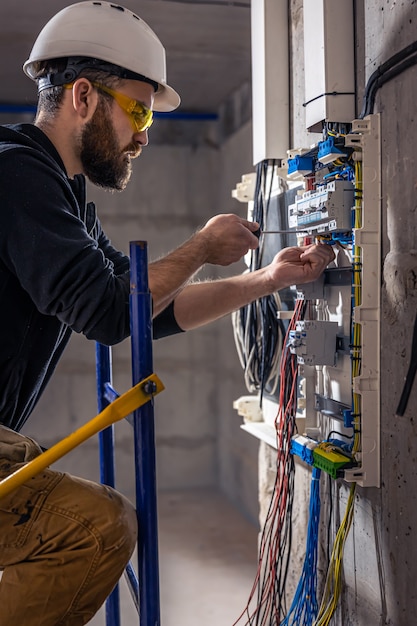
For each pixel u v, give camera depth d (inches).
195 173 207.0
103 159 58.4
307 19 72.3
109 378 76.7
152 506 48.8
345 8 68.7
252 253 91.7
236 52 158.1
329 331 68.3
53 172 52.2
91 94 57.0
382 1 63.1
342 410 68.6
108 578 48.9
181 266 54.1
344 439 69.4
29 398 58.0
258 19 87.7
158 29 144.3
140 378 48.1
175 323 62.0
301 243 76.7
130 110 58.1
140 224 205.2
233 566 149.9
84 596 48.7
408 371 59.2
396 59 59.4
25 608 48.1
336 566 68.9
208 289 62.9
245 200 98.1
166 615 126.6
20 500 49.2
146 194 205.3
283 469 75.4
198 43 152.4
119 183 60.6
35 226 49.4
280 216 83.7
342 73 68.9
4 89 182.2
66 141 58.1
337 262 70.6
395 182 60.8
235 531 172.7
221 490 207.8
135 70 57.5
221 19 139.2
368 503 67.7
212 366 210.7
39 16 136.1
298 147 83.9
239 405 99.9
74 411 201.9
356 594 70.9
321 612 71.7
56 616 48.5
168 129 205.6
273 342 86.5
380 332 64.3
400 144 59.8
